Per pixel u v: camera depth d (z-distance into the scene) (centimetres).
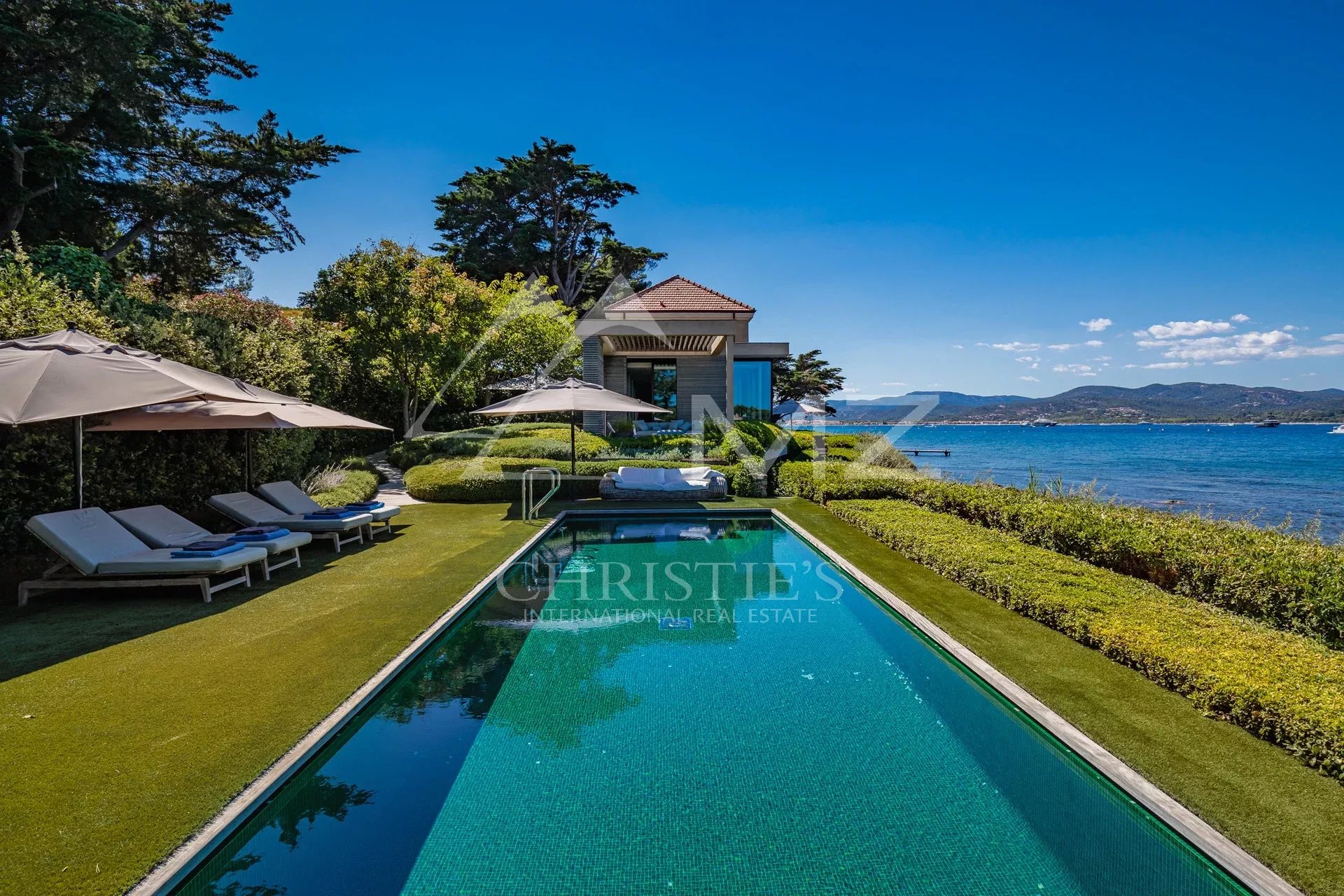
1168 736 368
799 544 1044
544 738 405
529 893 272
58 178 1566
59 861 260
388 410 2262
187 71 1903
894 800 340
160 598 655
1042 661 483
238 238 2322
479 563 827
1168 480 2530
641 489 1453
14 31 1368
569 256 3509
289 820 321
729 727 422
